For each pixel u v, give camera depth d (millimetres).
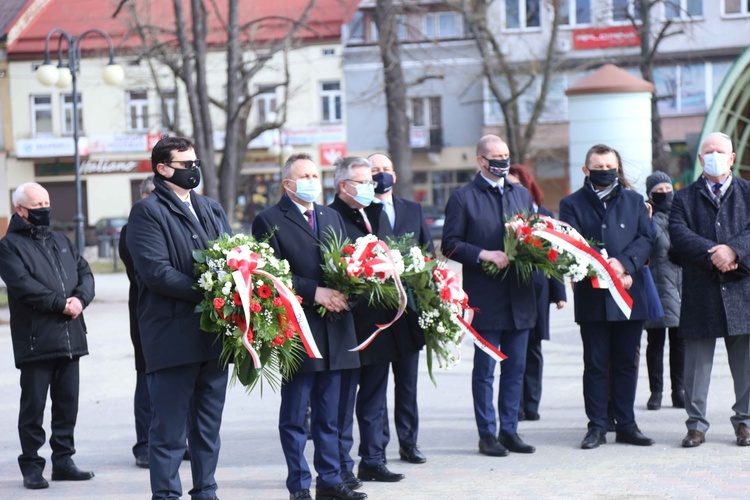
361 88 45094
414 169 45750
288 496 6570
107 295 23641
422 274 6715
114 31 45438
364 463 6953
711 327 7465
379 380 6961
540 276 8617
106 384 11820
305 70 45250
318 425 6441
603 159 7793
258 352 5688
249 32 35906
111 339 15961
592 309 7691
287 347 5805
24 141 46812
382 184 7387
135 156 46969
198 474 5961
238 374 5758
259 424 9266
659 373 9227
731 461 7059
